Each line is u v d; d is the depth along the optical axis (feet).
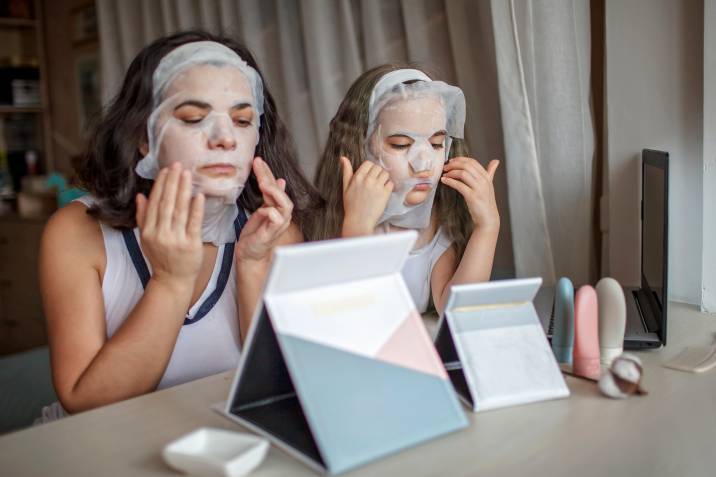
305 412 2.16
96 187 3.46
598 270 5.23
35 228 8.89
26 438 2.45
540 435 2.41
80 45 9.83
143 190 3.40
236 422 2.53
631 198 4.71
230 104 3.25
